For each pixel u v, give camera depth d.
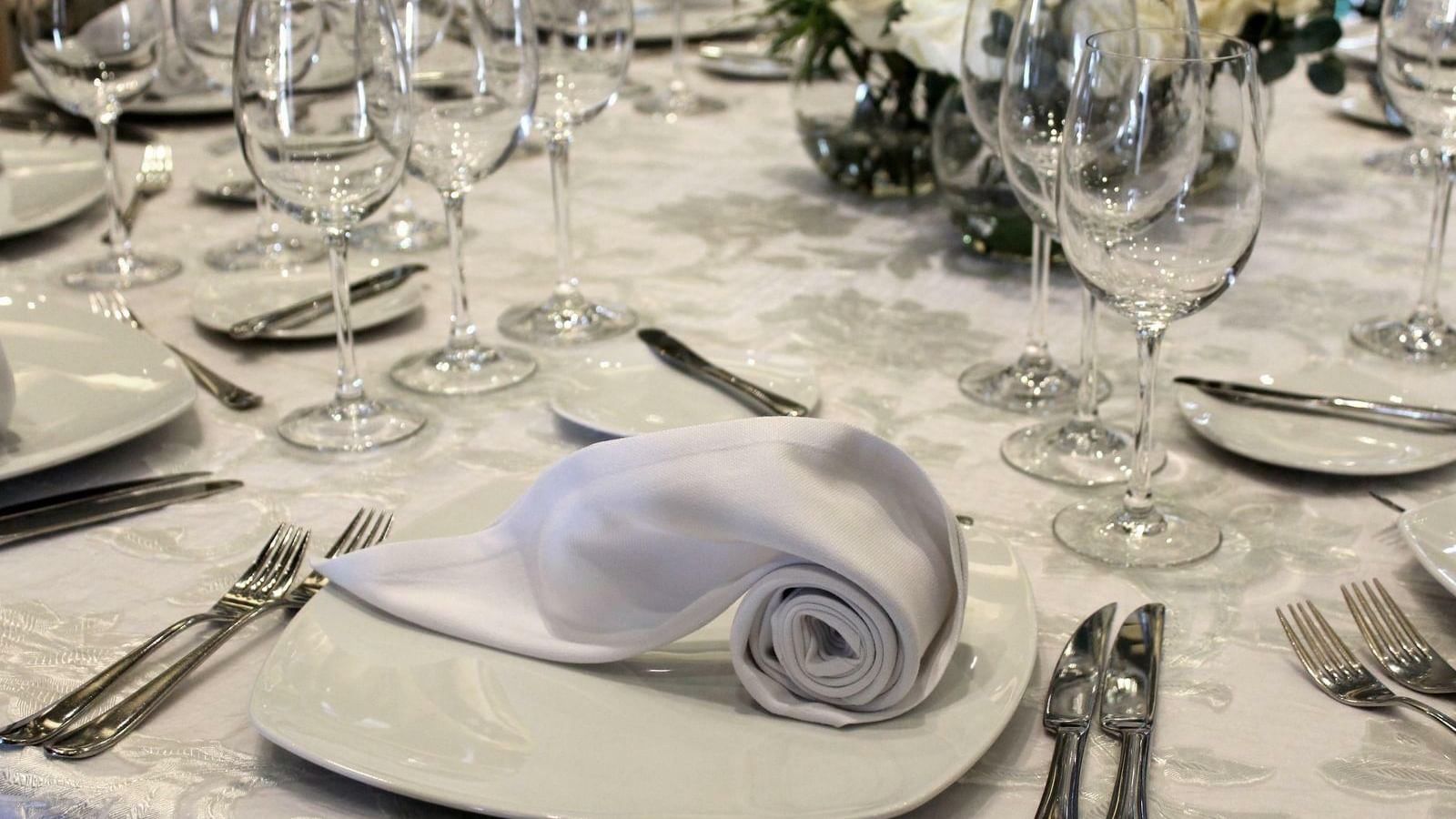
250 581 0.75
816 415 1.00
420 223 1.52
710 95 2.10
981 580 0.70
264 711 0.59
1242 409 0.95
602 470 0.64
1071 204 0.73
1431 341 1.11
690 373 1.02
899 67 1.45
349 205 0.95
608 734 0.59
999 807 0.58
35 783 0.60
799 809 0.53
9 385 0.86
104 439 0.88
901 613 0.58
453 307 1.12
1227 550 0.79
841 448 0.63
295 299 1.23
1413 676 0.65
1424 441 0.89
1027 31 0.91
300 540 0.80
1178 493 0.87
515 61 1.04
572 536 0.64
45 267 1.36
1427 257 1.14
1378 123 1.79
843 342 1.16
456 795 0.54
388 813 0.57
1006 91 0.94
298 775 0.60
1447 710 0.63
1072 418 0.97
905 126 1.51
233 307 1.21
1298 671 0.67
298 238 1.43
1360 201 1.51
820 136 1.55
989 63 1.02
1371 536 0.81
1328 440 0.90
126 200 1.55
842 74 1.50
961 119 1.27
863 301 1.25
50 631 0.72
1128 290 0.74
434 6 1.01
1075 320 1.21
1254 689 0.66
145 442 0.96
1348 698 0.64
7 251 1.41
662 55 2.41
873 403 1.03
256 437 0.98
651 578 0.64
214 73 1.49
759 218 1.51
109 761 0.61
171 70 1.88
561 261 1.24
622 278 1.33
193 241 1.45
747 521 0.60
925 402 1.03
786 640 0.60
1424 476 0.88
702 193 1.62
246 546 0.82
